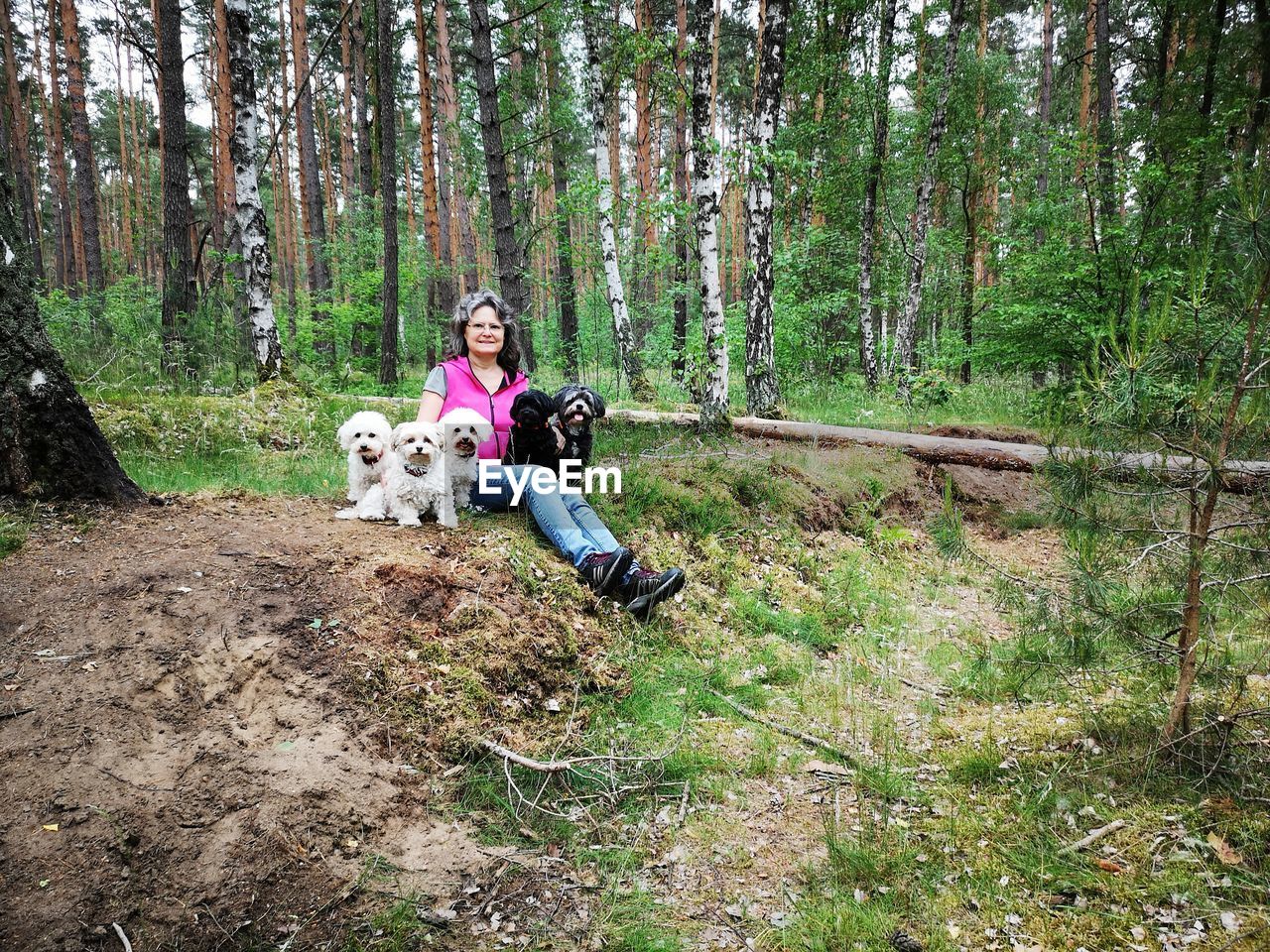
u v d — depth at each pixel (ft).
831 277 52.80
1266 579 8.99
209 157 93.66
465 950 7.16
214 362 28.73
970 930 7.43
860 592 17.61
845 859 8.52
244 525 12.89
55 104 83.76
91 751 7.97
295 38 70.85
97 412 20.36
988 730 11.53
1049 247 33.68
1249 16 34.27
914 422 34.81
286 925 7.05
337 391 35.91
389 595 11.25
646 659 12.80
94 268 61.00
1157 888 7.57
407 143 99.50
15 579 10.20
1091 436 9.78
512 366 15.10
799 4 51.13
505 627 11.51
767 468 21.70
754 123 31.71
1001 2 83.82
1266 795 8.60
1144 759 9.61
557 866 8.45
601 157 43.60
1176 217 30.50
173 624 9.72
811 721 12.12
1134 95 45.11
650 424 27.37
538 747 10.20
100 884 6.91
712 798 9.93
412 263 68.74
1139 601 9.61
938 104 46.80
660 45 31.12
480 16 31.99
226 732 8.64
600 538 13.71
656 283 62.59
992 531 24.02
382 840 8.18
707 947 7.42
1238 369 8.96
